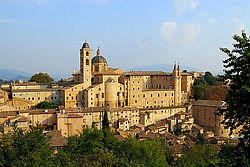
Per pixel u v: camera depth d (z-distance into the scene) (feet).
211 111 483.51
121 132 383.86
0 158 121.60
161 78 603.26
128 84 514.68
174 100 568.41
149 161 172.96
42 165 121.90
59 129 370.53
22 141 129.90
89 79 495.82
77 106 482.28
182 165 181.78
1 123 360.89
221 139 358.23
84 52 487.20
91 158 157.48
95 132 205.05
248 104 100.73
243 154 99.45
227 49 109.91
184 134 433.89
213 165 106.42
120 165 154.10
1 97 465.47
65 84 573.33
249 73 101.30
